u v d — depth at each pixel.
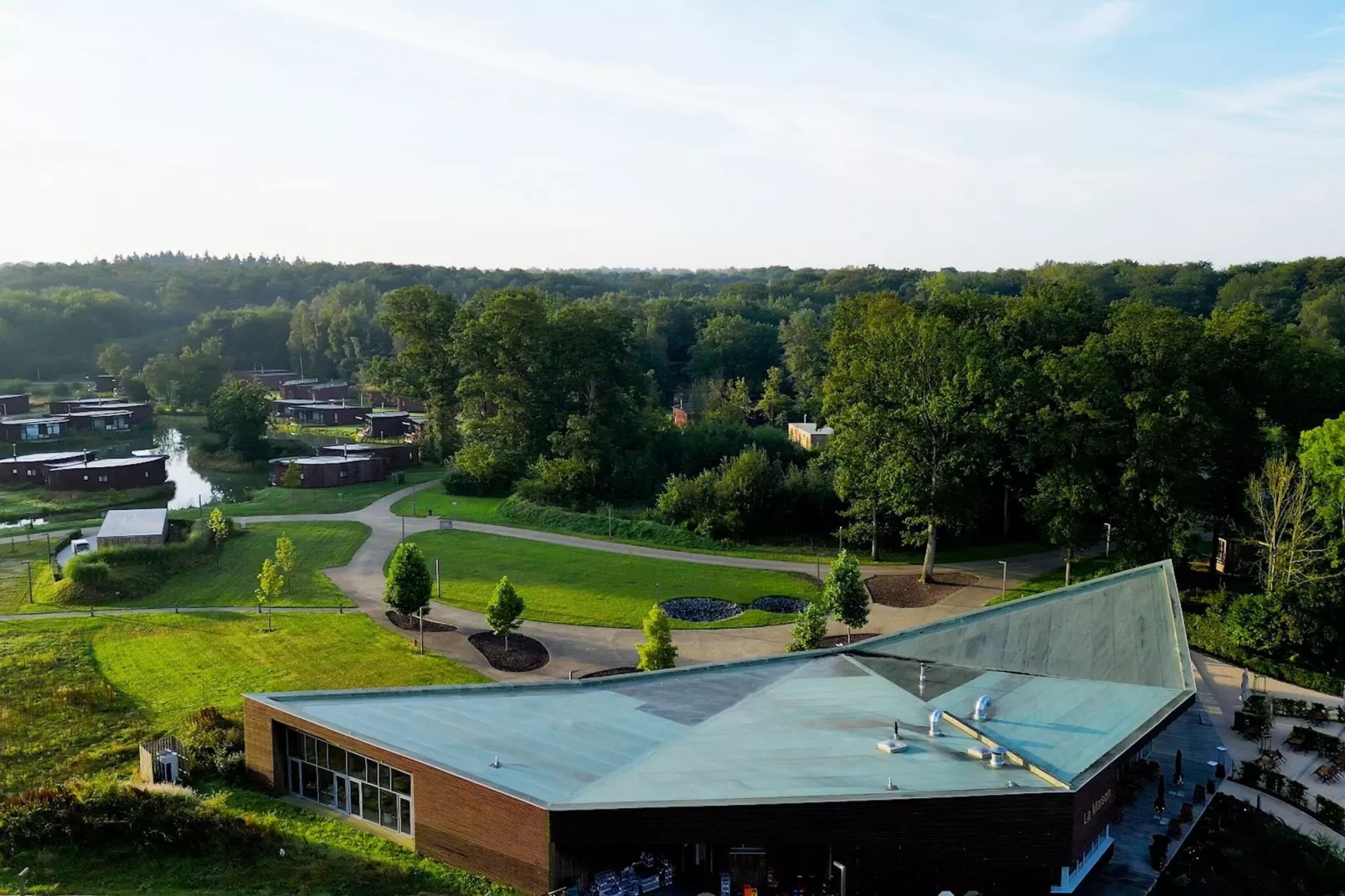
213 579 63.06
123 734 37.59
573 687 31.95
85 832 26.89
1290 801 32.31
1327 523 47.31
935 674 32.91
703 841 22.86
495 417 102.00
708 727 28.31
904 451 60.38
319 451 113.00
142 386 173.25
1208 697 42.06
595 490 91.00
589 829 22.53
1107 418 55.47
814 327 159.50
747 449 84.56
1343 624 46.22
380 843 26.58
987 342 60.97
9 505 94.75
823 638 47.38
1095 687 31.27
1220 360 58.44
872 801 22.95
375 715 28.98
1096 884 25.66
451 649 47.78
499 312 99.44
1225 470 58.97
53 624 52.38
